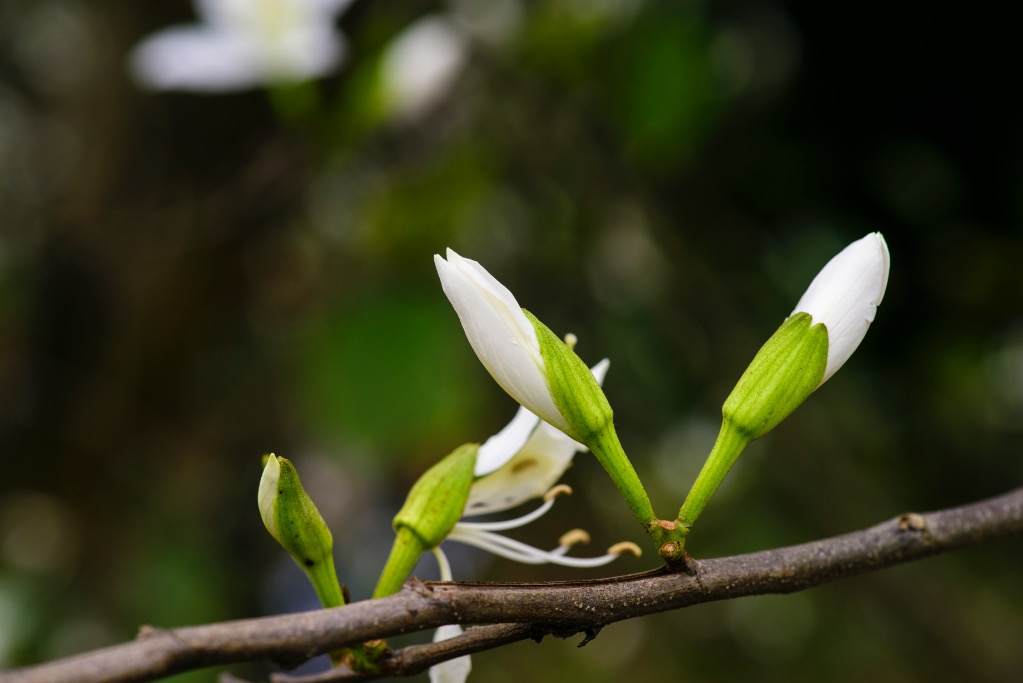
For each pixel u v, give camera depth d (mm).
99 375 1338
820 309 670
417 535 682
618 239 1246
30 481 1344
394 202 1176
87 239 1270
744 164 1230
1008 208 1170
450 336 1086
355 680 666
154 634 614
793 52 1199
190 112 1237
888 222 1211
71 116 1391
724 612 1543
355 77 1031
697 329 1259
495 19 1143
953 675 1299
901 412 1265
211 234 1240
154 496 1326
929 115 1174
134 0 1272
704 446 1303
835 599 1406
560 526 1420
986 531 681
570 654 1543
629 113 1106
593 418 662
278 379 1408
